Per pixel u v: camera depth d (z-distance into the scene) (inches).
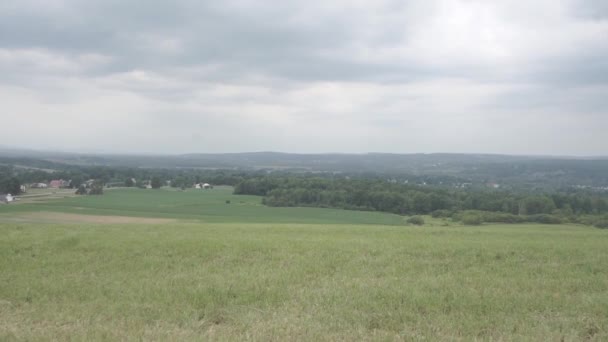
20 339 239.8
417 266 428.8
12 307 303.0
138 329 257.8
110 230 711.7
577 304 310.8
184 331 253.9
